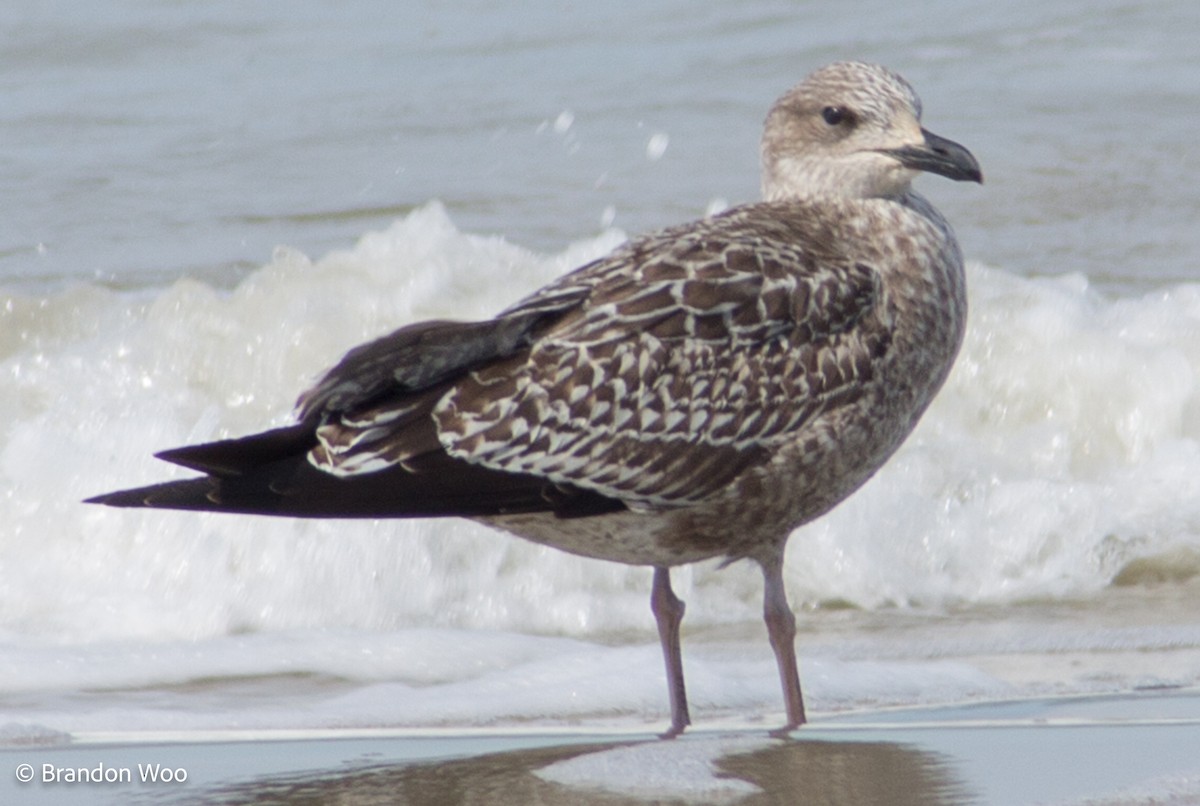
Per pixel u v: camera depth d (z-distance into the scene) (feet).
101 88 80.59
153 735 31.96
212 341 49.03
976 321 49.62
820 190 34.71
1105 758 29.71
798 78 79.82
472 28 89.61
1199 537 43.47
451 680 36.78
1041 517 43.68
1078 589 42.60
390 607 40.50
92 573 41.16
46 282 56.18
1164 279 56.03
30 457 43.68
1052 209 62.80
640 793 28.17
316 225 62.28
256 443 29.81
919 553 43.09
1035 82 78.64
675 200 63.36
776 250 32.22
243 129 73.82
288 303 50.39
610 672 35.83
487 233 59.77
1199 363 48.75
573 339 30.89
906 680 35.35
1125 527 43.75
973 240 59.93
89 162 69.31
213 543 41.01
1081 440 47.34
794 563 42.29
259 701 34.63
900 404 33.14
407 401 30.42
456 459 30.42
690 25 89.30
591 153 69.36
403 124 74.23
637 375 30.83
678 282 31.35
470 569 41.19
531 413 30.58
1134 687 34.65
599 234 59.57
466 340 30.45
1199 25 86.58
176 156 70.23
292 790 28.63
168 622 39.81
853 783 28.45
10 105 77.71
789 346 31.60
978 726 31.89
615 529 32.14
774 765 29.43
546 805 27.76
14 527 42.24
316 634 39.22
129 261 58.39
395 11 93.45
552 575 41.27
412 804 27.94
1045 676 35.76
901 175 34.30
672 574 41.60
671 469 31.30
